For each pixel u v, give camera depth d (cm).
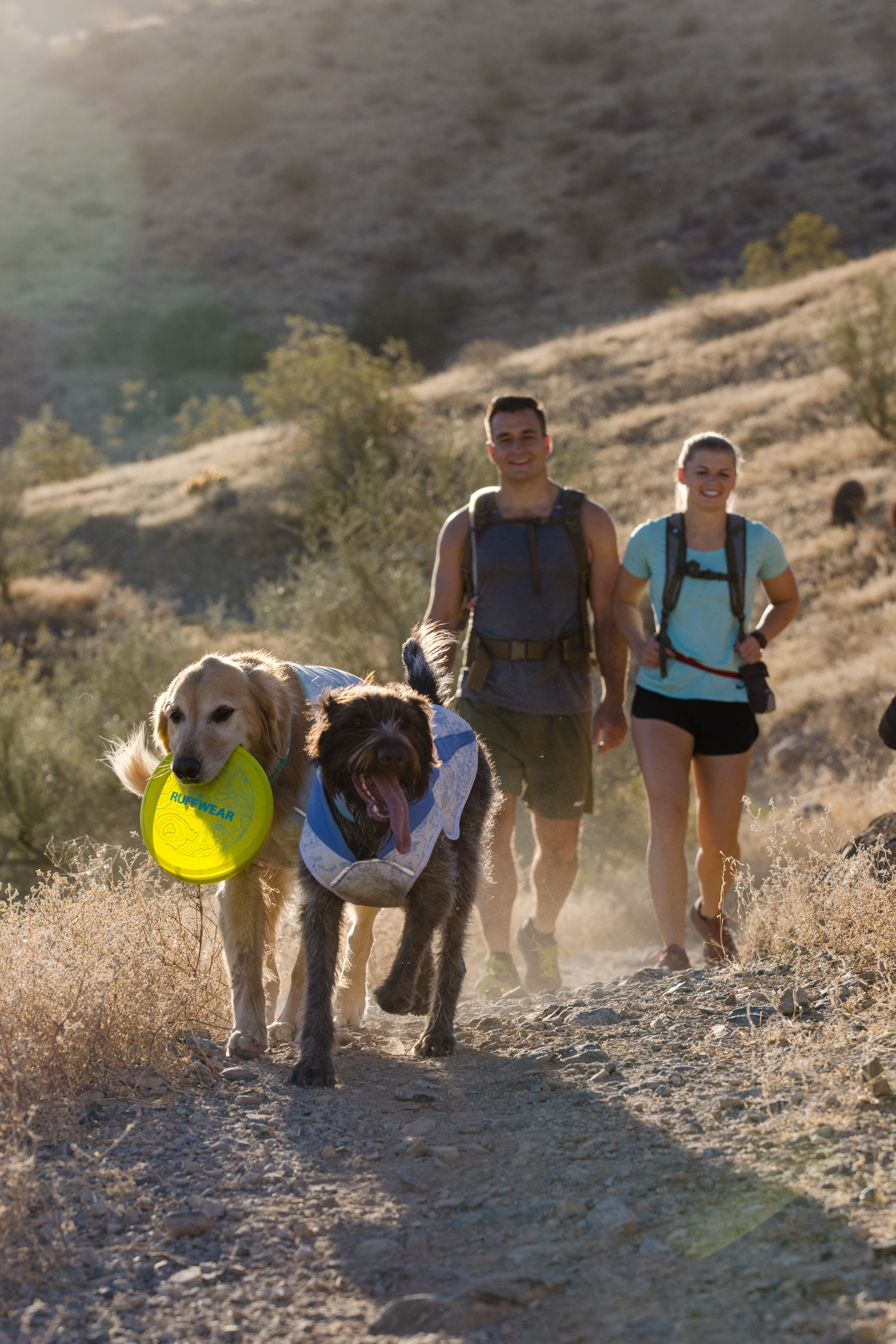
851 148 7462
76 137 9319
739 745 622
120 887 518
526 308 6944
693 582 616
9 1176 304
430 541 1845
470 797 485
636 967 931
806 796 1341
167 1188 320
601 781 1396
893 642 1684
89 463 5197
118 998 409
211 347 6894
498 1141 352
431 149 8775
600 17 10062
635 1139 339
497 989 651
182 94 9419
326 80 9844
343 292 7400
